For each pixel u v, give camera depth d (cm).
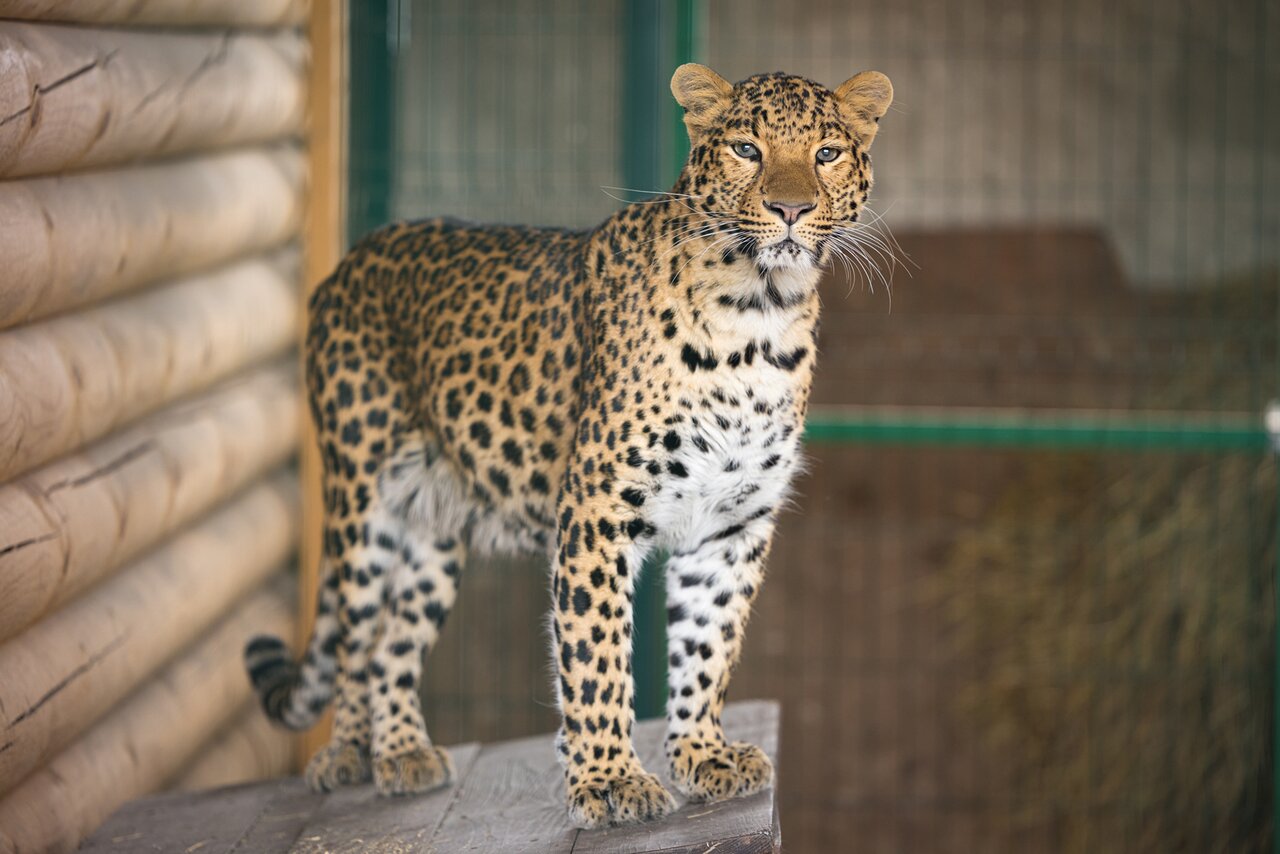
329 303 695
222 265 845
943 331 1590
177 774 771
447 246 673
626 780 573
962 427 991
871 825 1147
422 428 673
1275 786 1046
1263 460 1155
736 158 569
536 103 1280
